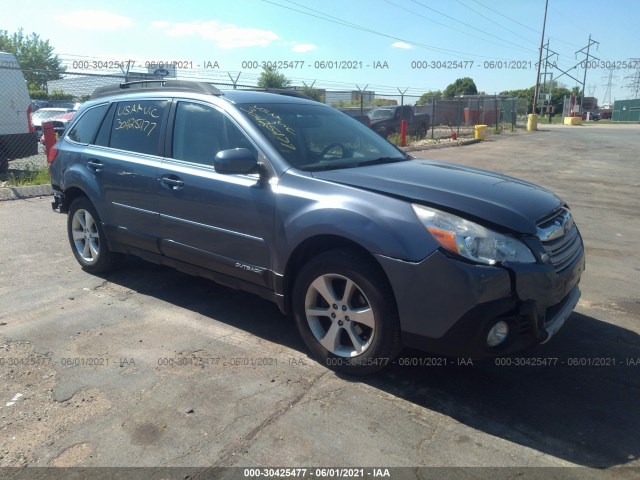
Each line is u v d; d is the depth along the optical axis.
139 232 4.57
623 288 5.19
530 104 81.25
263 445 2.78
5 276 5.20
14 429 2.89
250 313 4.43
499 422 3.01
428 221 3.04
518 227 3.06
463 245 2.94
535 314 3.03
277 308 4.54
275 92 4.93
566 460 2.71
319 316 3.54
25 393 3.22
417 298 3.03
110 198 4.77
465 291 2.90
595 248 6.64
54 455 2.69
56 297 4.70
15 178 10.62
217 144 4.04
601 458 2.72
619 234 7.37
